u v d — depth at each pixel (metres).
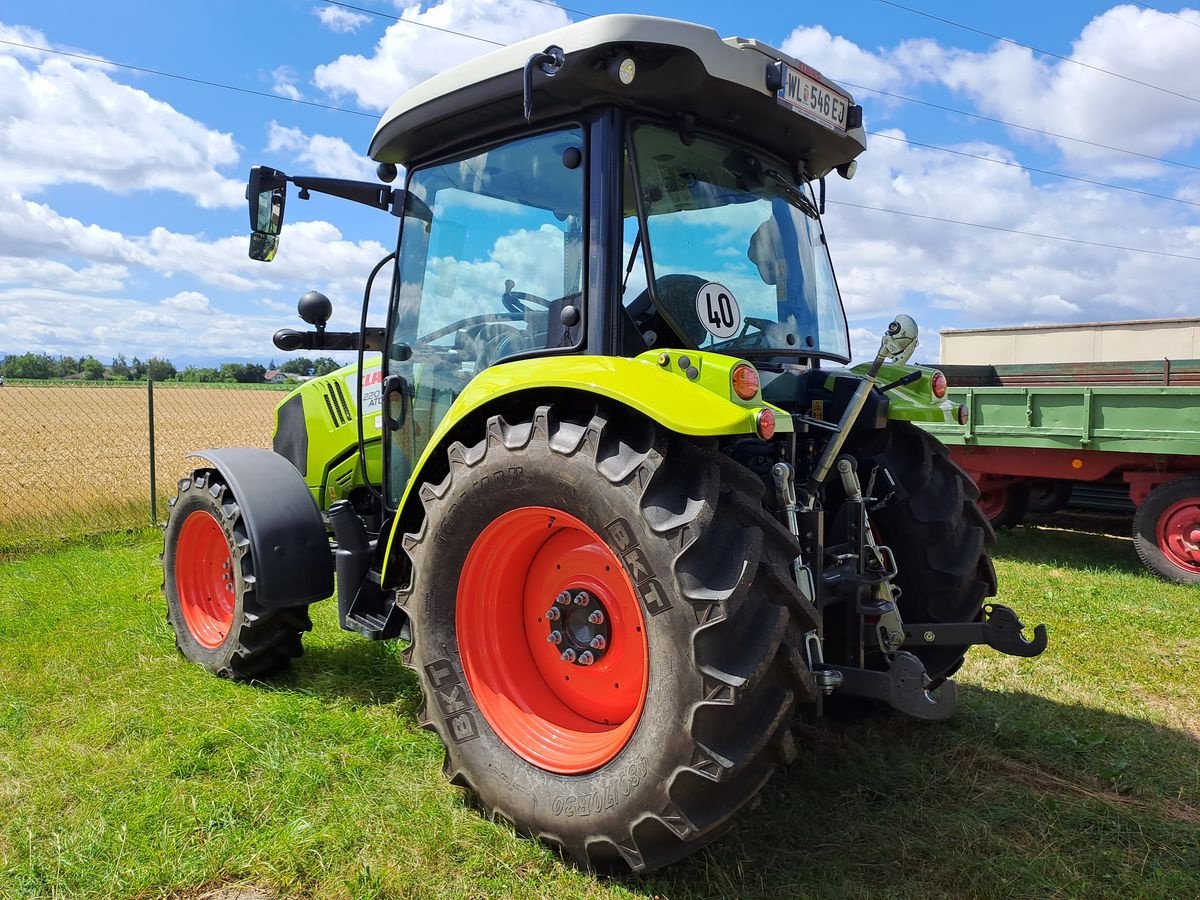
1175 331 9.87
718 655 2.02
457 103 2.79
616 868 2.30
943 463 3.28
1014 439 6.85
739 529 2.13
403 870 2.32
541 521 2.48
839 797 2.75
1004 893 2.25
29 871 2.30
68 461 11.35
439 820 2.55
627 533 2.13
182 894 2.24
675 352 2.27
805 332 3.08
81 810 2.63
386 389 3.50
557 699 2.63
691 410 2.10
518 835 2.46
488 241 3.01
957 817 2.62
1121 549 7.22
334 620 4.70
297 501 3.70
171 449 13.07
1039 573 6.28
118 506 7.62
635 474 2.15
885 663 2.86
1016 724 3.33
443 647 2.66
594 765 2.29
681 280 2.66
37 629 4.46
